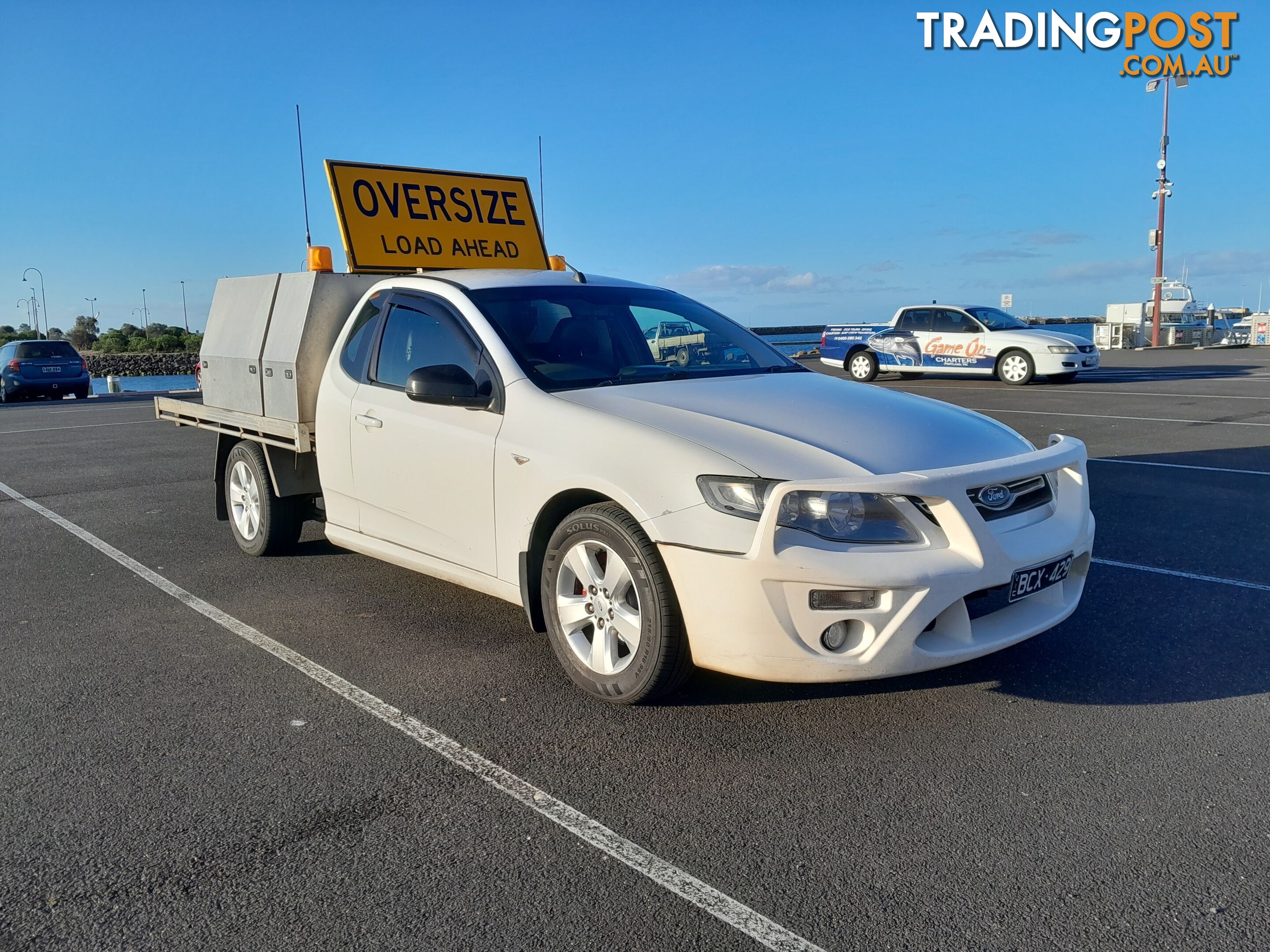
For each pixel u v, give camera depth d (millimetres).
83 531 7047
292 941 2316
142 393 28500
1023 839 2707
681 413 3658
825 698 3695
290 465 5812
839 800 2945
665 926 2346
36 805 2980
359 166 6156
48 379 24297
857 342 20234
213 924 2383
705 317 5047
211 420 6344
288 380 5363
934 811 2863
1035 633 3520
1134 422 11734
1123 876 2520
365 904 2453
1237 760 3143
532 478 3805
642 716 3564
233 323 6184
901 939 2287
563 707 3662
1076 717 3494
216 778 3141
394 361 4754
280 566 5898
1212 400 14172
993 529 3379
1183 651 4109
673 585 3357
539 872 2584
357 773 3166
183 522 7305
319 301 5328
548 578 3797
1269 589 4953
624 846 2707
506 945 2291
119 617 4906
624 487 3422
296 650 4367
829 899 2451
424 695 3801
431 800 2984
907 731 3408
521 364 4109
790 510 3166
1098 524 6461
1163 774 3062
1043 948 2248
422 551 4535
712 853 2670
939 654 3238
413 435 4426
